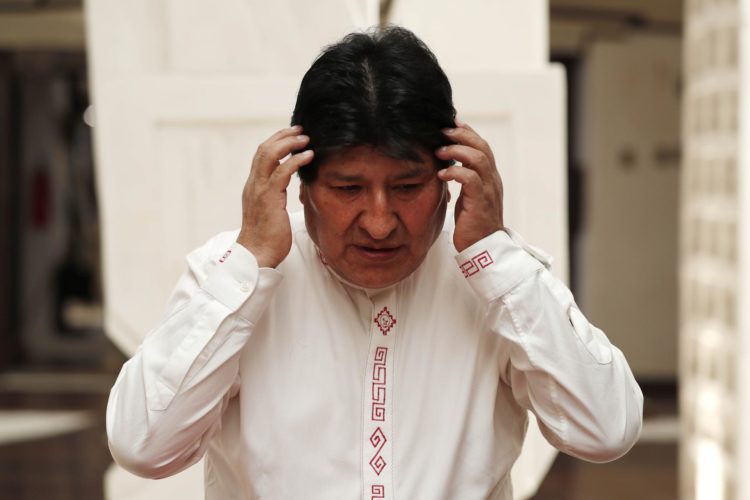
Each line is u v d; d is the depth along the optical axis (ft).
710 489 44.14
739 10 40.09
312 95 17.04
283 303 19.39
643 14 102.37
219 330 17.95
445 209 18.52
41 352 126.62
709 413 44.34
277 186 18.16
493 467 19.36
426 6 32.04
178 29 31.86
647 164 107.04
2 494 64.90
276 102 30.94
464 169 18.08
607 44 104.94
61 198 128.88
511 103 30.32
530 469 30.19
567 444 18.58
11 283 120.78
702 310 45.65
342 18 31.65
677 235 107.86
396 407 18.93
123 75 31.94
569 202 107.86
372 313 19.33
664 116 106.42
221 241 19.70
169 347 18.07
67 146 127.95
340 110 16.57
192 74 31.96
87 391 104.12
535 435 30.19
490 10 32.19
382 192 16.98
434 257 19.94
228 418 19.52
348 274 18.11
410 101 16.60
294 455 18.65
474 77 30.22
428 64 17.16
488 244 18.40
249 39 31.86
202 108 30.94
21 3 99.76
